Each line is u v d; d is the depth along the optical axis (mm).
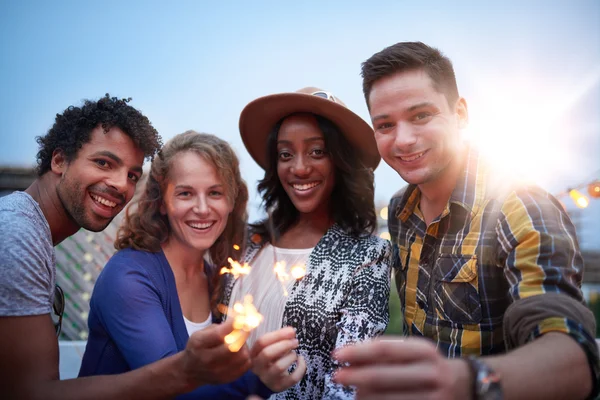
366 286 1656
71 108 1538
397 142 1499
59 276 3947
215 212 1692
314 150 1861
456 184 1535
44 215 1500
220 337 1085
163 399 1171
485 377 814
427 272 1602
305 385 1630
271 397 1672
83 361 1587
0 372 1227
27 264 1270
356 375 757
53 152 1510
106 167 1483
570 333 1009
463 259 1482
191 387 1160
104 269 1567
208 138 1759
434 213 1646
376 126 1569
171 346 1438
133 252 1595
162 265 1613
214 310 1795
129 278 1499
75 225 1558
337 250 1771
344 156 1885
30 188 1550
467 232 1495
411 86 1476
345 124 1850
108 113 1483
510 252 1315
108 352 1511
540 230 1256
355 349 771
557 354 958
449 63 1554
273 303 1727
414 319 1640
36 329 1265
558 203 1372
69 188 1476
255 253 1925
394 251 1814
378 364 758
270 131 2008
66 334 3930
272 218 2012
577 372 959
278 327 1692
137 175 1576
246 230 1929
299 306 1678
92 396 1188
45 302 1311
